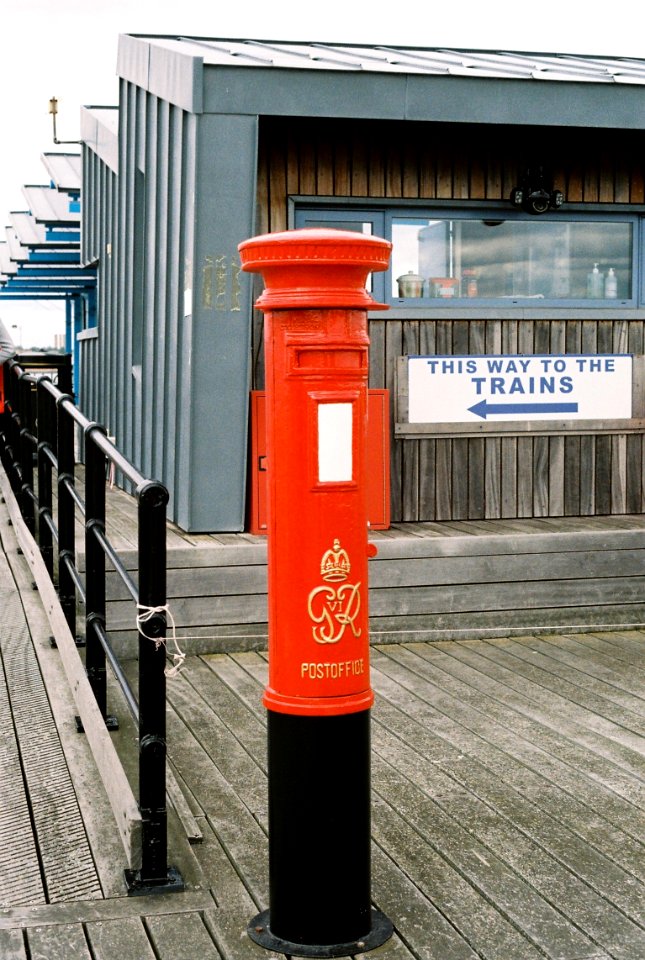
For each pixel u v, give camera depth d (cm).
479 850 355
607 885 331
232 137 630
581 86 656
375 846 357
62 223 1314
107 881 316
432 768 431
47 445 570
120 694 489
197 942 288
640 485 754
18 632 517
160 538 320
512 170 721
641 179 742
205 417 641
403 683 550
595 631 656
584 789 410
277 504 289
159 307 746
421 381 711
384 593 627
